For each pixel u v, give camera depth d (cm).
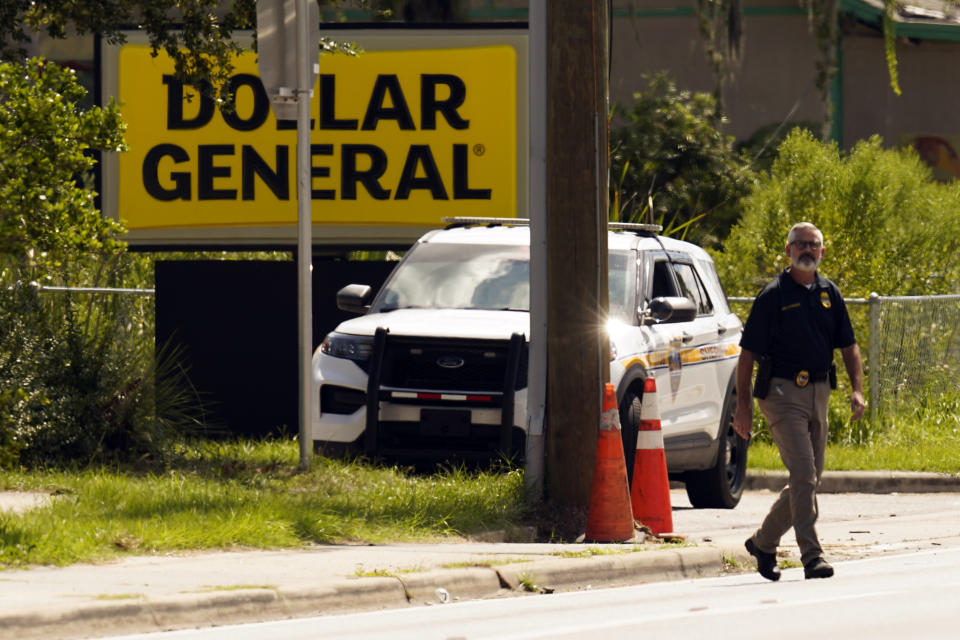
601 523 4025
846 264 7788
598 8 4272
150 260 7231
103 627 2630
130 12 5581
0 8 5431
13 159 4794
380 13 6378
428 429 4497
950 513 5050
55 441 4894
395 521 3922
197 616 2748
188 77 5609
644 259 4975
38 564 3180
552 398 4297
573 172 4259
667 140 9994
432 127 6375
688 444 4938
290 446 5559
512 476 4347
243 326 6228
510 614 2867
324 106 6406
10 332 5019
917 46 12444
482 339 4503
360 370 4591
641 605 2989
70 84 4906
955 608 2861
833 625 2675
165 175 6438
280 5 4816
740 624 2703
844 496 5678
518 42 6338
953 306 7188
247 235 6419
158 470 4872
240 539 3566
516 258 5100
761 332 3438
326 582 2980
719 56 10575
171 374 6203
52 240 4841
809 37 12250
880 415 6731
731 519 4878
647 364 4609
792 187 8238
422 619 2805
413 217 6391
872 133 12294
